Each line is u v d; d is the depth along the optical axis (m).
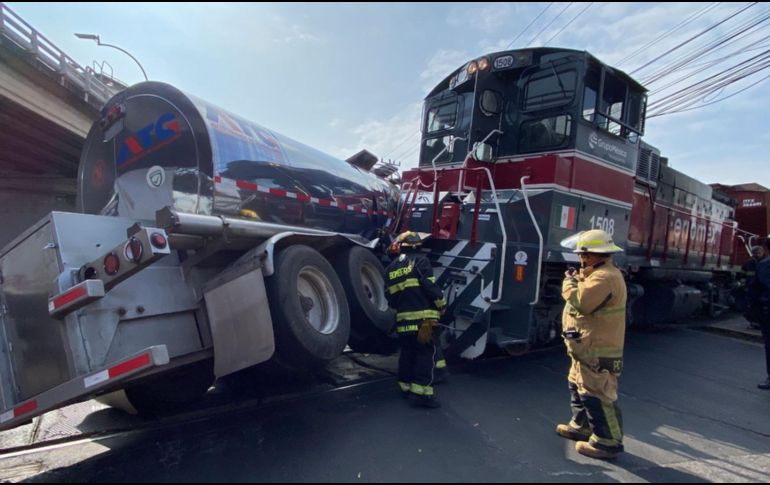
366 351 5.13
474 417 4.02
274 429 3.67
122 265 2.91
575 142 5.70
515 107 6.41
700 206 10.21
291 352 3.66
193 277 3.89
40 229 3.29
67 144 14.20
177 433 3.62
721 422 4.35
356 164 7.82
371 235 6.56
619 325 3.33
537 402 4.48
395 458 3.19
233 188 4.33
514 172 6.13
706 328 9.94
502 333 5.30
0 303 3.49
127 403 3.86
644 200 7.89
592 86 5.93
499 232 5.75
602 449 3.33
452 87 6.73
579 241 3.55
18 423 3.29
